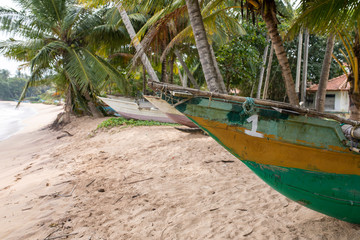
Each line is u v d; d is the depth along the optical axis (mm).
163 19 6508
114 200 4695
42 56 13180
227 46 12336
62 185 5797
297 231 3088
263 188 4547
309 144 2684
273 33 5266
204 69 5000
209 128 2900
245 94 22891
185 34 8398
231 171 5559
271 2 5094
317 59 19453
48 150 10781
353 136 2609
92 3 6363
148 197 4648
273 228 3234
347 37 6258
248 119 2740
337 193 2797
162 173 5812
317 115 2631
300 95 13273
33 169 7867
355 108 5957
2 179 7391
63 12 14266
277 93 20875
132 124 11805
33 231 3926
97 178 5941
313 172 2797
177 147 7590
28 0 13883
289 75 5402
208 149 7141
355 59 5695
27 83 14531
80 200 4867
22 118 31141
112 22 13422
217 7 8102
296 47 18609
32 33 14055
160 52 13102
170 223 3717
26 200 5230
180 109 2881
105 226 3855
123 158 7344
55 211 4551
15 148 12867
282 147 2764
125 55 17891
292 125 2672
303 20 4629
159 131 10086
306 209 3600
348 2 3963
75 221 4102
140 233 3559
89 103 16266
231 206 3996
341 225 3088
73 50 14188
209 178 5270
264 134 2744
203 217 3766
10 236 3861
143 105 14711
